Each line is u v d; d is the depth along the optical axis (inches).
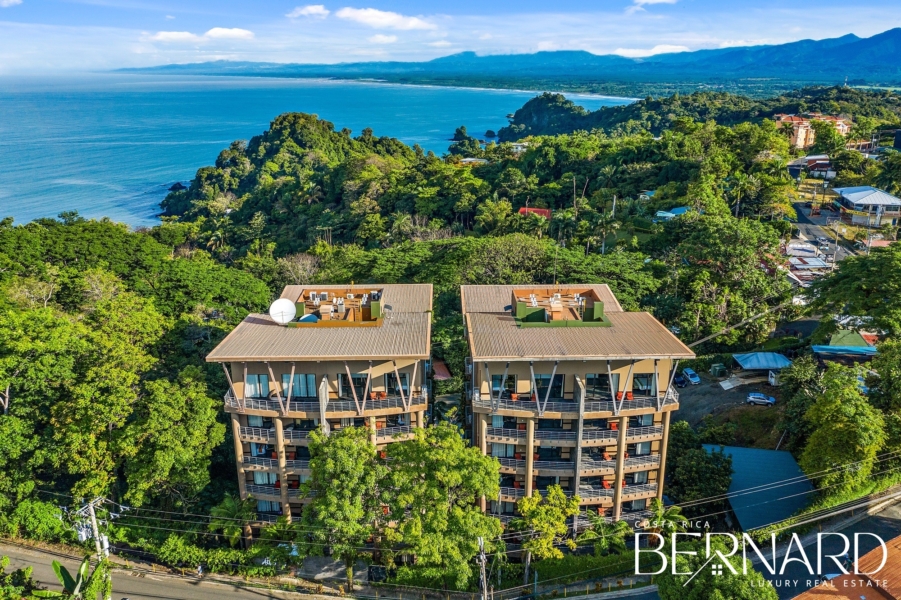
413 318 2126.0
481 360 1788.9
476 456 1726.1
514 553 1966.0
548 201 5748.0
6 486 2018.9
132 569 1961.1
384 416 1987.0
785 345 2930.6
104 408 1945.1
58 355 2110.0
